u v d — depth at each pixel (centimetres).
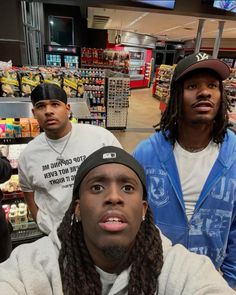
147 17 786
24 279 71
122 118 687
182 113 105
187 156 112
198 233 113
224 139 111
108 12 717
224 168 109
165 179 114
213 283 71
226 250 119
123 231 66
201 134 108
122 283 74
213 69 96
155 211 117
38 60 870
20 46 467
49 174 152
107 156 73
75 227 77
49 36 1012
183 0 507
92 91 651
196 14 531
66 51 772
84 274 74
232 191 109
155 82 1344
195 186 111
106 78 653
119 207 67
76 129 160
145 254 76
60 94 148
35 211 166
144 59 1762
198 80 98
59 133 151
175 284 72
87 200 69
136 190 72
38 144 157
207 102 98
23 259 77
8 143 246
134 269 75
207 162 111
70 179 152
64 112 150
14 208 238
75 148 155
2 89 288
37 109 148
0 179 165
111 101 664
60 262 76
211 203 110
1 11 438
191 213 112
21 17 474
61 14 1015
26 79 296
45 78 313
